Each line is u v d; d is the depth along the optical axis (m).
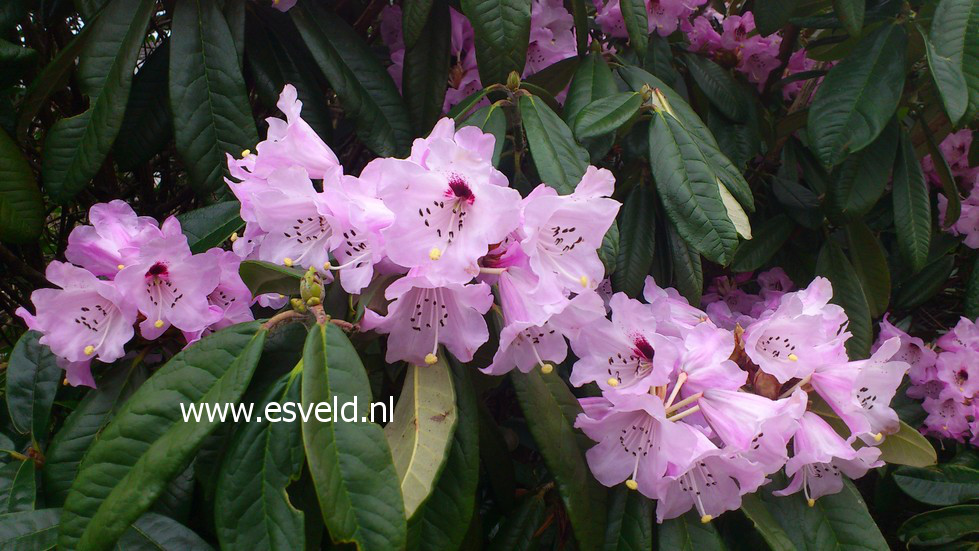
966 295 0.89
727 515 0.60
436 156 0.46
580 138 0.61
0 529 0.50
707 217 0.61
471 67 0.74
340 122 0.83
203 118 0.63
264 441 0.46
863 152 0.78
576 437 0.55
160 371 0.46
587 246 0.50
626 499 0.55
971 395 0.82
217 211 0.62
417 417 0.48
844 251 0.90
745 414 0.52
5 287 0.79
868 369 0.56
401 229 0.46
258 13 0.71
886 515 0.85
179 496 0.54
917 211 0.78
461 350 0.49
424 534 0.50
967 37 0.69
